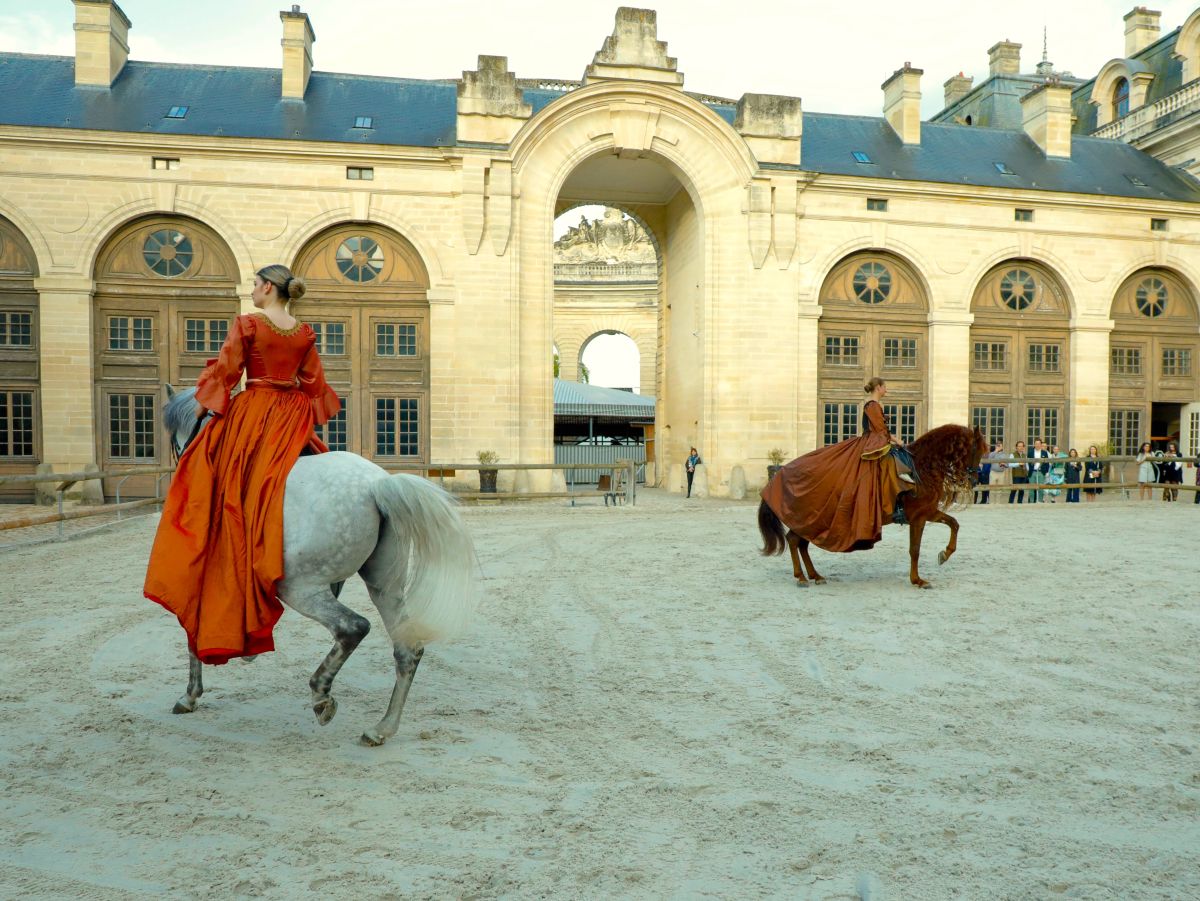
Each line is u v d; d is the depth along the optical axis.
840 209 26.62
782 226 25.95
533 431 24.86
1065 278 28.00
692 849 3.46
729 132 25.62
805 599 8.73
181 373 23.45
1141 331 29.22
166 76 26.19
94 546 12.84
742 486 25.25
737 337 26.00
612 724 5.00
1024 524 16.06
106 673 5.99
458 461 24.19
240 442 4.58
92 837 3.54
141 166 22.81
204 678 5.89
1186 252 28.83
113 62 25.34
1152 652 6.59
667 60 25.69
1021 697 5.49
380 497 4.45
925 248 27.16
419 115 26.62
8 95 23.91
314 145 23.41
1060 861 3.37
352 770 4.27
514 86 24.55
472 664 6.32
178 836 3.55
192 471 4.53
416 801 3.91
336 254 24.27
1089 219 28.06
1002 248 27.61
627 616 7.94
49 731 4.81
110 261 23.14
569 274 50.94
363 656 6.56
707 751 4.56
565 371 50.81
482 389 24.27
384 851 3.43
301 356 4.94
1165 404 31.20
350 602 8.63
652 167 27.83
